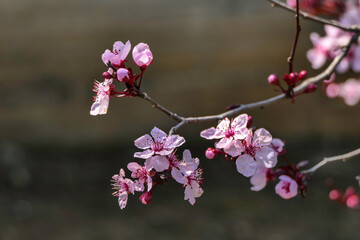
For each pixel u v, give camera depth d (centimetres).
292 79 269
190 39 838
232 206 725
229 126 218
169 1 833
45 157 834
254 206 725
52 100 844
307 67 830
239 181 796
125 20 830
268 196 755
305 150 843
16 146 831
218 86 842
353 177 779
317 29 826
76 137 845
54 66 838
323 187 768
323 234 642
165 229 665
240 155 218
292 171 271
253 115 843
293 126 849
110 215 710
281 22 833
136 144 204
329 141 845
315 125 849
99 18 830
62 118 845
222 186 783
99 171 820
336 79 816
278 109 847
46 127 845
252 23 836
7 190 775
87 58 835
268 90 841
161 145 205
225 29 838
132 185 209
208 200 746
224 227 666
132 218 699
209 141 834
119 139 843
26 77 841
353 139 841
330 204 721
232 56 841
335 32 409
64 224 676
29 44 834
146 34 833
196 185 211
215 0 835
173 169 207
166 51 837
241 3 836
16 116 844
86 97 839
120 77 209
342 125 845
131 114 843
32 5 827
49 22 830
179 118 230
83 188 786
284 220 682
